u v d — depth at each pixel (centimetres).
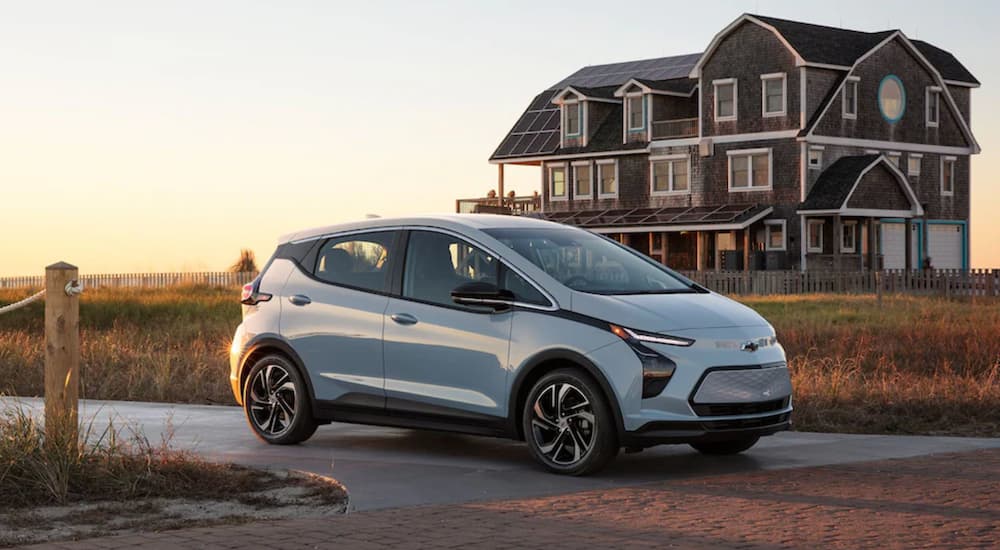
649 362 877
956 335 2027
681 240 5403
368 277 1037
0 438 855
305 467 938
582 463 895
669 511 757
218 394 1469
